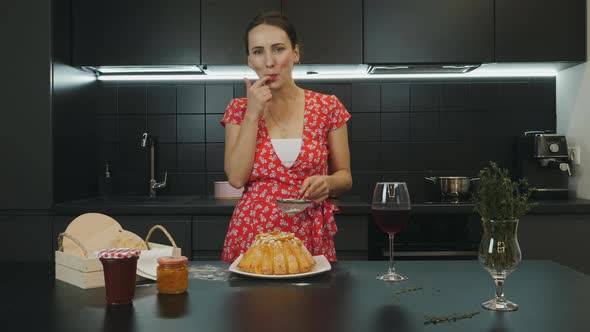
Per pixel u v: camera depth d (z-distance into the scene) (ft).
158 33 9.62
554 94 10.61
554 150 9.43
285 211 4.53
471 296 3.39
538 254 8.78
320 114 5.62
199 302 3.26
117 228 4.19
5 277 4.03
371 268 4.24
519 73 10.60
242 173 5.21
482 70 10.32
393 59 9.52
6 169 8.96
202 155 10.75
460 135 10.67
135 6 9.62
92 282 3.68
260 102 5.08
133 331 2.73
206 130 10.75
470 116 10.66
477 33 9.49
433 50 9.52
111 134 10.77
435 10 9.52
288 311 3.07
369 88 10.67
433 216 9.06
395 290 3.53
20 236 8.91
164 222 8.78
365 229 8.72
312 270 3.99
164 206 8.77
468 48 9.50
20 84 8.96
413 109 10.68
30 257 8.90
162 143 10.78
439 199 10.43
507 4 9.48
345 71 10.30
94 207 8.80
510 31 9.48
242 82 10.71
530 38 9.50
